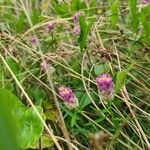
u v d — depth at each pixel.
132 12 0.23
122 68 0.22
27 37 0.26
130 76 0.21
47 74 0.20
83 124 0.18
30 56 0.23
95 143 0.13
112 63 0.22
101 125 0.19
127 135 0.18
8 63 0.21
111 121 0.19
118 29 0.27
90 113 0.19
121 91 0.18
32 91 0.20
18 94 0.20
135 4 0.23
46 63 0.22
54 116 0.19
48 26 0.24
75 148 0.16
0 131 0.07
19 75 0.21
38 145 0.16
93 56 0.23
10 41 0.25
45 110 0.19
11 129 0.07
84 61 0.22
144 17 0.22
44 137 0.17
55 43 0.25
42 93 0.20
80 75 0.20
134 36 0.25
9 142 0.07
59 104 0.19
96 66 0.21
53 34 0.26
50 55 0.23
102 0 0.32
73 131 0.18
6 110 0.07
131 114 0.19
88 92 0.19
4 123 0.07
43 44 0.25
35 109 0.15
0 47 0.24
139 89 0.21
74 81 0.21
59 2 0.29
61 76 0.21
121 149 0.17
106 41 0.25
